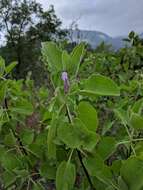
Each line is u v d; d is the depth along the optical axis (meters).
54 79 0.28
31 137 0.34
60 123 0.26
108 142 0.27
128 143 0.28
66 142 0.26
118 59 0.73
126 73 0.67
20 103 0.35
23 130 0.35
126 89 0.44
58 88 0.27
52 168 0.31
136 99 0.43
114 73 0.72
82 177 0.32
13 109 0.34
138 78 0.61
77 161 0.29
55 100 0.27
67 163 0.27
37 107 0.44
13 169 0.33
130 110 0.28
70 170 0.27
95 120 0.26
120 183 0.25
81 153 0.28
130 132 0.29
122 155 0.34
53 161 0.31
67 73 0.27
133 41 0.79
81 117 0.26
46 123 0.33
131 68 0.74
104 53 0.76
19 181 0.35
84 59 0.71
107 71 0.72
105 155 0.27
